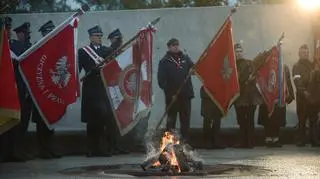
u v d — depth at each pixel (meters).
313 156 12.23
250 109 14.71
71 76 11.73
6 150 11.73
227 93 12.91
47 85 11.61
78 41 16.28
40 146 12.41
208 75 12.87
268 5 16.61
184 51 16.41
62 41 11.69
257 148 14.63
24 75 11.50
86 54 12.91
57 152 13.89
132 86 12.59
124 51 12.59
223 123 16.47
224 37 12.88
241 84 14.66
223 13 16.55
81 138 14.56
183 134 13.82
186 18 16.55
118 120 12.48
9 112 8.90
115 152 13.24
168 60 13.85
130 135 13.70
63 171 9.65
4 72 8.93
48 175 9.11
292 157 12.02
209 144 14.57
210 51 12.88
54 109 11.65
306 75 15.35
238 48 14.97
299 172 9.16
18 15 16.14
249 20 16.58
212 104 14.41
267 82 14.85
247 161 11.11
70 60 11.72
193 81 16.36
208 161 11.09
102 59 12.85
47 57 11.62
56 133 14.62
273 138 15.09
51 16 16.25
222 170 9.30
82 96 12.99
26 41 12.19
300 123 15.34
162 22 16.50
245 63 14.81
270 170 9.41
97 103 12.83
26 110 12.21
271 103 14.85
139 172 8.90
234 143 15.47
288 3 17.61
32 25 16.19
